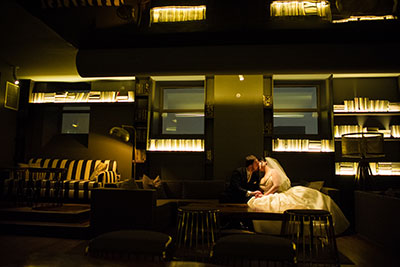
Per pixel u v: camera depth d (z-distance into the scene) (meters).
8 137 7.16
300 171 6.57
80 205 5.89
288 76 6.70
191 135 7.15
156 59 5.55
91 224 4.37
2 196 6.25
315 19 4.29
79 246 4.08
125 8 4.17
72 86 7.96
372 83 6.71
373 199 4.46
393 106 6.32
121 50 5.64
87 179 6.71
